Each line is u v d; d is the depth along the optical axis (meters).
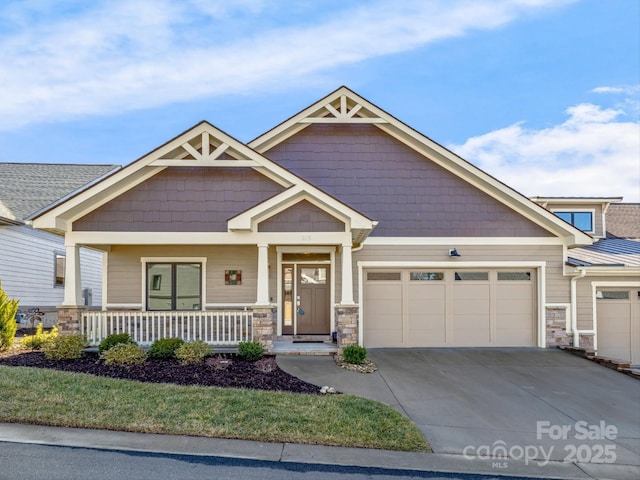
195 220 10.64
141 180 10.63
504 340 12.54
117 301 12.63
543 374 9.88
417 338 12.44
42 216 9.94
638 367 12.45
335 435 5.94
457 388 8.59
